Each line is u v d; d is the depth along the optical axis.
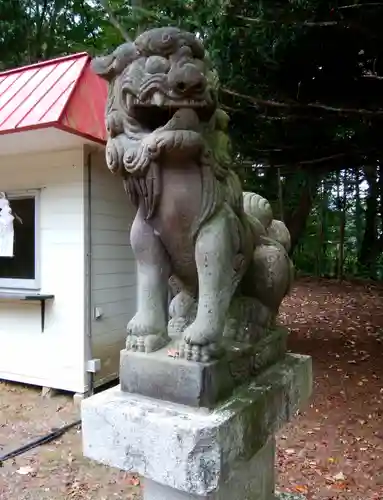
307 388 1.78
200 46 1.21
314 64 3.84
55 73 3.88
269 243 1.65
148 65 1.16
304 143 4.56
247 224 1.45
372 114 3.63
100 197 3.85
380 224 11.28
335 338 5.71
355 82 3.98
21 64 8.00
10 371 4.08
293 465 2.80
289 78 3.98
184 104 1.17
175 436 1.15
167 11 3.58
